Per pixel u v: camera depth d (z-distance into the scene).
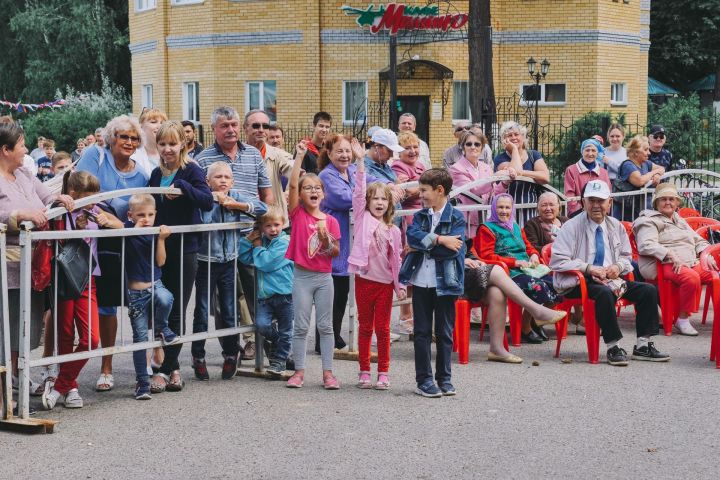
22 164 7.53
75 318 7.54
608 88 30.41
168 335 7.80
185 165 8.00
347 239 9.27
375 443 6.53
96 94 42.19
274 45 29.25
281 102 29.28
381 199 7.91
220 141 8.76
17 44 45.56
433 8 28.84
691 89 53.41
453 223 7.76
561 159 25.84
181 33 30.67
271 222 8.35
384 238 7.89
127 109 38.16
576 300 9.38
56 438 6.66
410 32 28.91
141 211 7.67
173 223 8.02
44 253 7.00
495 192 10.98
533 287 9.20
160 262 7.70
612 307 8.89
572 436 6.69
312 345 9.87
